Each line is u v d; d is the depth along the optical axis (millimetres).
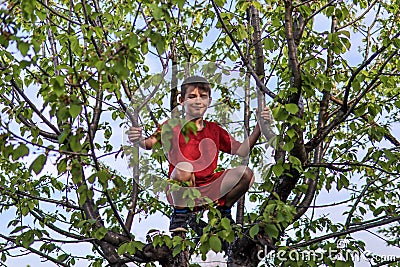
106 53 4961
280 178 6273
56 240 6426
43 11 6375
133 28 6285
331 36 6344
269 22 7734
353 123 7688
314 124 8273
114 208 5820
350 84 6426
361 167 8242
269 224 5395
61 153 5039
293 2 6527
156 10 4738
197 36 7859
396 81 8609
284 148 5766
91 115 7555
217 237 5270
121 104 5793
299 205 7121
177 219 5812
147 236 6109
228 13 7426
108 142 7605
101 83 5727
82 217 7172
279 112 5598
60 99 4727
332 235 6391
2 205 7496
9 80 5664
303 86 5906
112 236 6184
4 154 4984
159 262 6191
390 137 8406
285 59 7734
